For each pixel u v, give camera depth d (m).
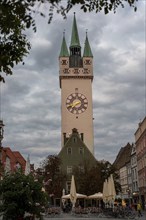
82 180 77.75
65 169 89.62
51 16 8.37
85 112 106.88
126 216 43.19
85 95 108.62
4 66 9.13
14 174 22.67
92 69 110.56
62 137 103.25
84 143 96.44
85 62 111.12
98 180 77.25
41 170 79.62
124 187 105.00
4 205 21.77
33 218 22.75
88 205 77.38
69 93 108.50
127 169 101.00
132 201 90.25
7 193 21.64
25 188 21.84
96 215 50.41
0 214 22.33
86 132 104.88
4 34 8.90
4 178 22.52
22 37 9.13
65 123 105.62
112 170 80.81
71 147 92.31
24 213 21.91
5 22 8.48
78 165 88.50
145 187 73.19
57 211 50.84
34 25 8.60
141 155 78.38
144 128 72.69
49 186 78.06
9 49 9.07
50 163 80.19
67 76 109.25
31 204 22.11
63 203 76.81
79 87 109.31
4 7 8.19
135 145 88.69
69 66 111.25
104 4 8.79
